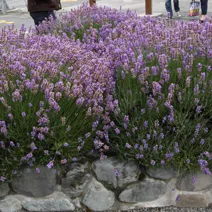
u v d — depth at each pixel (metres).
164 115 3.07
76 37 5.28
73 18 5.68
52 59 3.44
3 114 2.85
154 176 3.05
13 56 3.21
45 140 2.85
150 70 3.23
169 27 4.59
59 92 2.83
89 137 3.04
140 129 3.03
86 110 3.04
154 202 3.13
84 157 3.07
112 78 3.26
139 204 3.12
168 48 3.54
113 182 3.06
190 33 3.79
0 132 2.81
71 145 2.94
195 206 3.17
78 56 3.53
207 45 3.47
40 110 2.75
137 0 16.33
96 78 3.14
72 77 3.11
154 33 4.02
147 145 2.94
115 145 3.04
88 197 3.08
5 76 3.01
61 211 3.10
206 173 2.92
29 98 2.91
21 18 13.79
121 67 3.30
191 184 3.10
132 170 3.04
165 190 3.11
